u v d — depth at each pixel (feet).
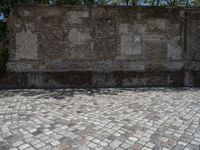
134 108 21.59
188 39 36.14
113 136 15.12
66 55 34.50
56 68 34.32
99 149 13.38
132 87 33.86
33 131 15.93
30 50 33.94
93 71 34.58
